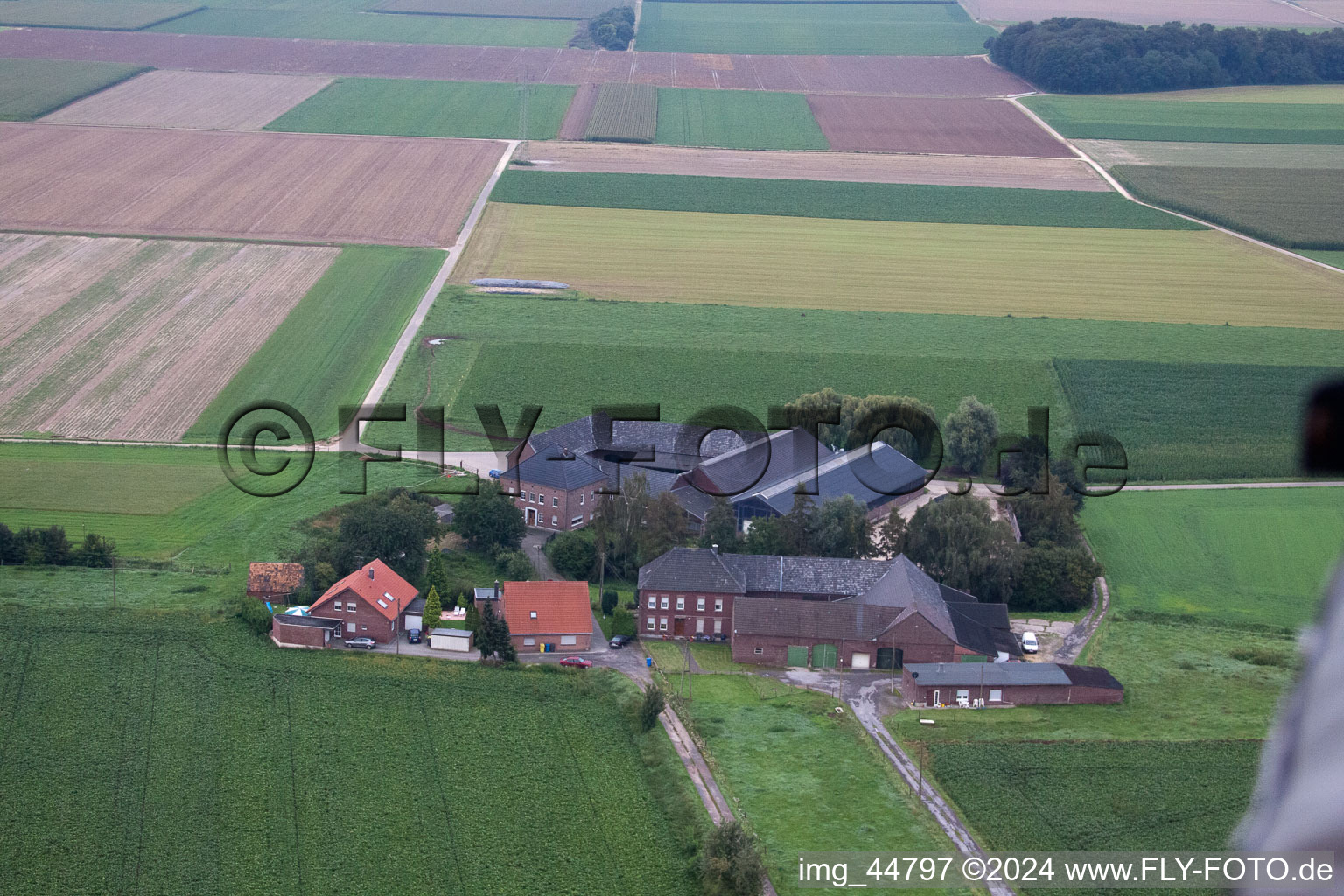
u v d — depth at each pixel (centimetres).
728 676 10812
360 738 9375
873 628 11038
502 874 7919
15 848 7994
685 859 8094
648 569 11644
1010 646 11256
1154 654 11344
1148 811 8619
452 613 11169
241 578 11981
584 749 9362
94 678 9944
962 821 8525
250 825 8325
